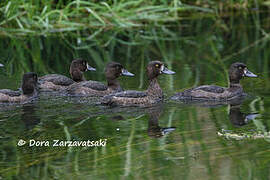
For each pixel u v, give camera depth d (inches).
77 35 1035.3
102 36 1032.8
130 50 924.6
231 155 431.2
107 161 428.1
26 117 559.8
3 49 936.9
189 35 1033.5
